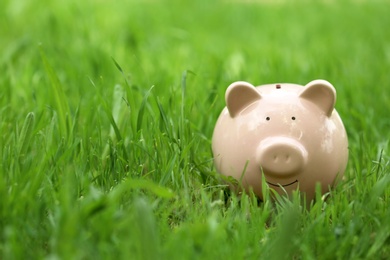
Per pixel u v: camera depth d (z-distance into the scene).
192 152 0.86
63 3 1.79
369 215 0.74
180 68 1.27
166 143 0.84
